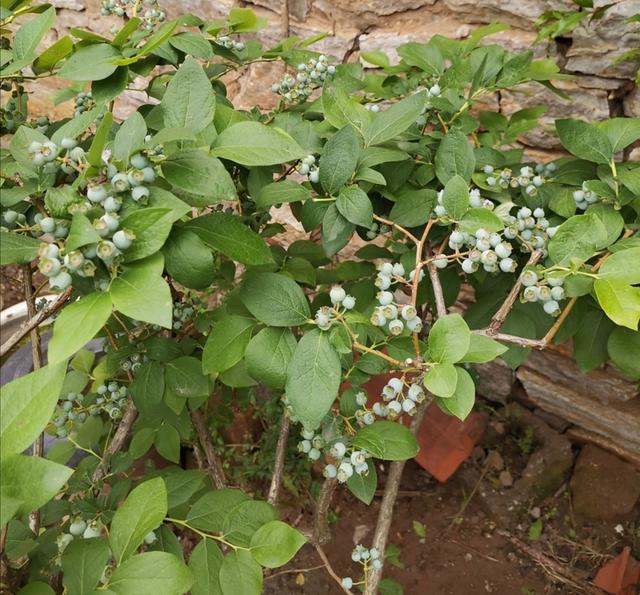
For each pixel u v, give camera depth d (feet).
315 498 3.18
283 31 3.08
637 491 3.17
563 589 3.00
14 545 1.28
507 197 1.71
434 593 3.03
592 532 3.19
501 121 2.23
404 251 1.83
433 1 2.83
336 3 3.02
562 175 1.77
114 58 1.38
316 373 1.19
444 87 1.86
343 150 1.40
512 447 3.56
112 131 1.59
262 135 1.20
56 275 0.96
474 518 3.34
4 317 3.58
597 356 1.77
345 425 1.47
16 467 0.87
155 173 1.10
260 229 2.02
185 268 1.12
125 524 1.15
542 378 3.34
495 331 1.35
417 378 1.32
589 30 2.54
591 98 2.71
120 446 1.86
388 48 3.01
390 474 1.98
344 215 1.39
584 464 3.32
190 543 3.13
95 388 2.13
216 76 1.99
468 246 1.45
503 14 2.71
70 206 1.01
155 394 1.67
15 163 1.25
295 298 1.28
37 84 4.30
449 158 1.54
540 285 1.32
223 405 2.99
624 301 1.21
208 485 2.13
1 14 1.58
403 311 1.22
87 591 1.09
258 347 1.28
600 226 1.27
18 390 0.89
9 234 1.03
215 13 3.33
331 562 3.13
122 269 0.98
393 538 3.25
